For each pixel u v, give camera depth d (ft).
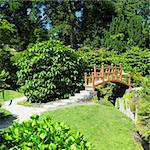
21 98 58.90
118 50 108.88
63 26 120.78
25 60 51.78
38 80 51.03
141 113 43.01
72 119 41.34
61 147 11.66
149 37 114.21
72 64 53.88
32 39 114.21
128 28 114.52
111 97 64.59
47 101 51.42
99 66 79.05
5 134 12.06
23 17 121.08
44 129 12.53
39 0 123.75
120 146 35.86
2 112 43.83
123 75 69.51
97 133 38.29
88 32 131.75
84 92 56.24
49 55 51.49
